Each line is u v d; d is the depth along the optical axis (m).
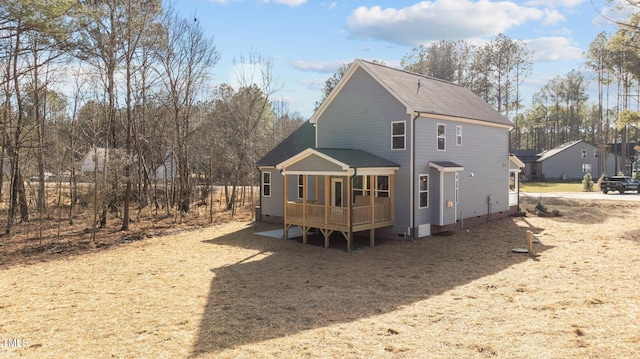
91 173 20.19
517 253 14.10
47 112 24.00
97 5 18.53
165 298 10.02
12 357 6.92
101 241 17.28
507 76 51.22
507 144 23.09
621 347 6.41
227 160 30.38
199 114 32.59
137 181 24.30
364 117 18.31
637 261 12.37
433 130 17.73
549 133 95.38
